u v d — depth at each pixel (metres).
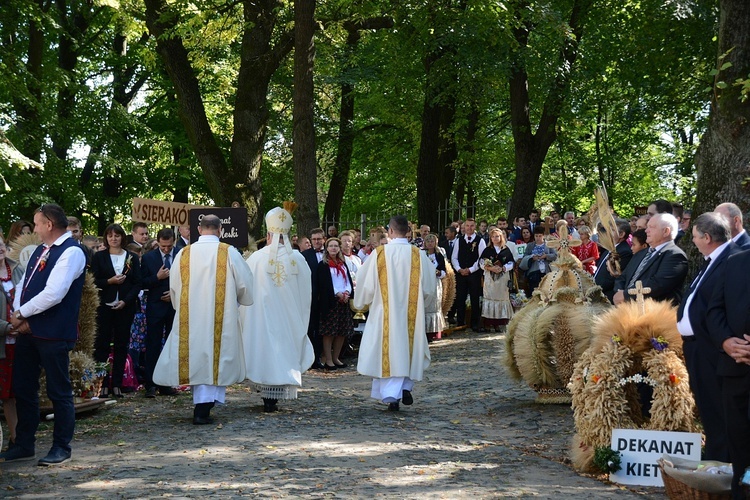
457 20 20.47
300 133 16.70
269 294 9.50
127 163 26.08
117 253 10.36
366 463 6.88
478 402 9.89
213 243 8.96
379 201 34.03
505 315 17.22
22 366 7.10
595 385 6.48
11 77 20.62
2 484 6.31
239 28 20.11
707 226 5.88
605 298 9.57
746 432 5.41
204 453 7.27
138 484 6.25
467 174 28.27
